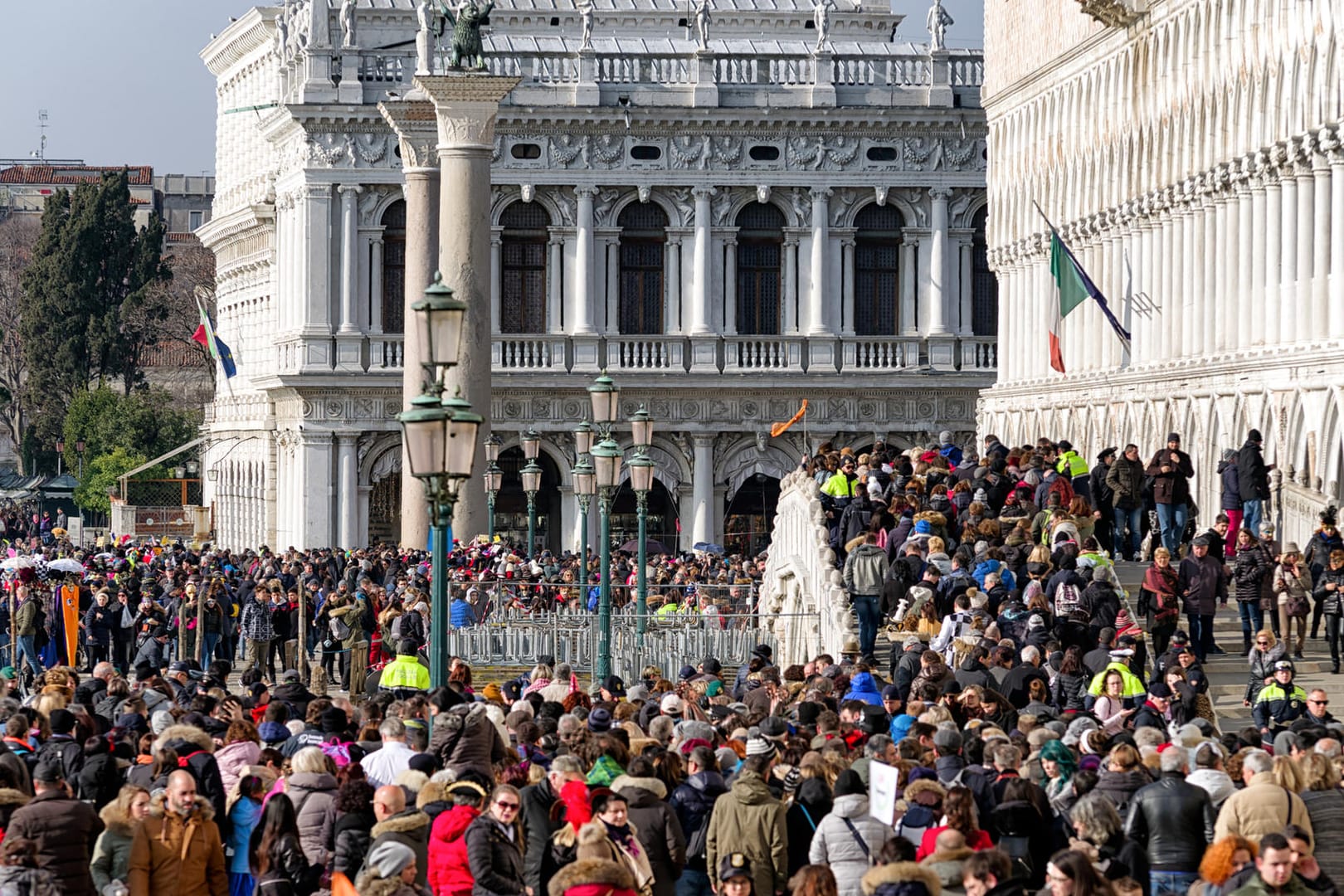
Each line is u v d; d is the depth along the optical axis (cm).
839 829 6794
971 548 13250
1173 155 18262
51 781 6875
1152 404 18275
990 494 15138
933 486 15125
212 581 17150
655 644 15812
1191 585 12188
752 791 7038
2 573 19200
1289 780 6762
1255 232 16625
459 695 8675
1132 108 19250
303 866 6806
